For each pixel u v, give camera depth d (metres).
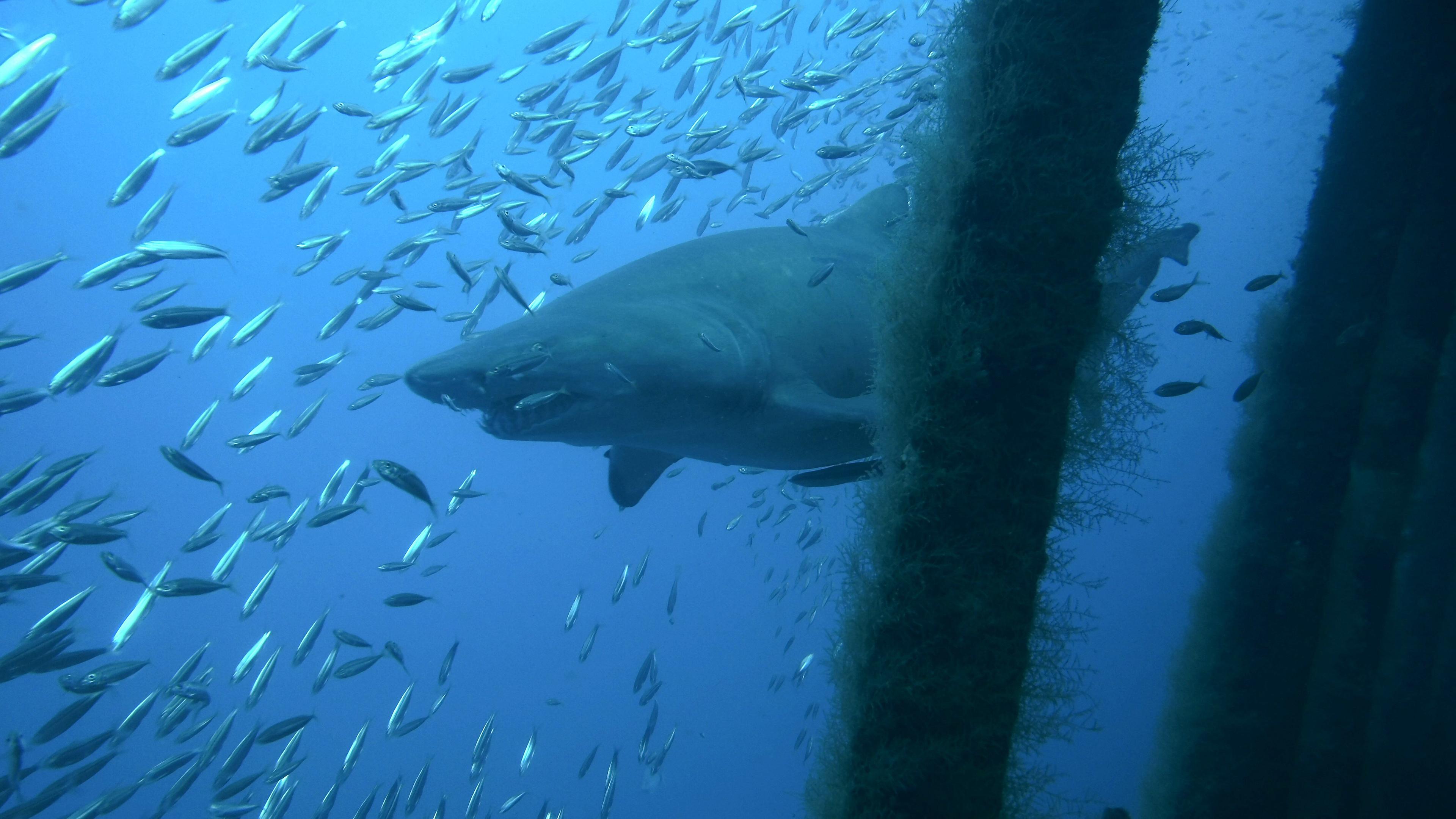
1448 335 6.35
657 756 10.27
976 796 3.35
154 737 7.02
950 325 3.39
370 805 8.39
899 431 3.54
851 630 3.63
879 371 3.73
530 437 4.86
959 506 3.38
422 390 4.59
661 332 4.80
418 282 8.64
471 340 4.84
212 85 6.88
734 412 5.14
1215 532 6.91
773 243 5.71
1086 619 4.09
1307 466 6.18
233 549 7.50
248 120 8.38
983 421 3.38
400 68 8.70
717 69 11.06
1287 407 6.30
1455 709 7.24
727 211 10.85
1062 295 3.32
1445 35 5.57
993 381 3.37
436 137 9.29
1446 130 5.67
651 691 10.15
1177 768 6.72
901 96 7.96
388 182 8.50
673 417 4.95
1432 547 7.68
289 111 7.62
